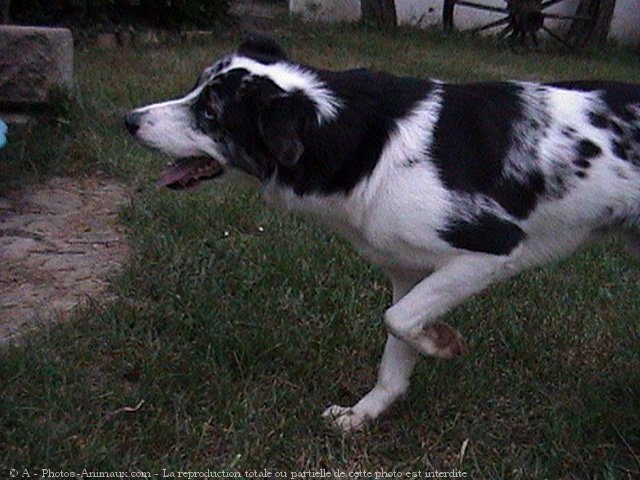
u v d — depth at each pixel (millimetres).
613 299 1945
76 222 2168
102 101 2961
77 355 1589
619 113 1371
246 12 5352
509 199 1331
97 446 1360
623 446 1463
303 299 1835
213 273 1906
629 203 1374
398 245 1347
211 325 1692
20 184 2330
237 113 1293
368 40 4793
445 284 1342
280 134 1249
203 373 1562
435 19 5672
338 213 1367
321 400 1559
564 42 5398
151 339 1657
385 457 1439
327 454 1425
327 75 1338
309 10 5504
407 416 1520
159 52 4047
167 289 1823
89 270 1932
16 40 2629
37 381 1506
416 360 1545
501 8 5363
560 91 1388
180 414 1469
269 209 2188
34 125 2637
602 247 2164
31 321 1710
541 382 1658
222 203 2227
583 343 1785
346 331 1731
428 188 1299
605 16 5457
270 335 1666
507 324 1810
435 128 1317
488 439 1483
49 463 1329
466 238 1313
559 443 1462
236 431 1438
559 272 2047
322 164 1312
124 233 2117
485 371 1655
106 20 4426
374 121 1311
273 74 1303
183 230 2098
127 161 2488
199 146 1324
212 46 4320
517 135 1335
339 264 1967
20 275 1900
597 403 1546
